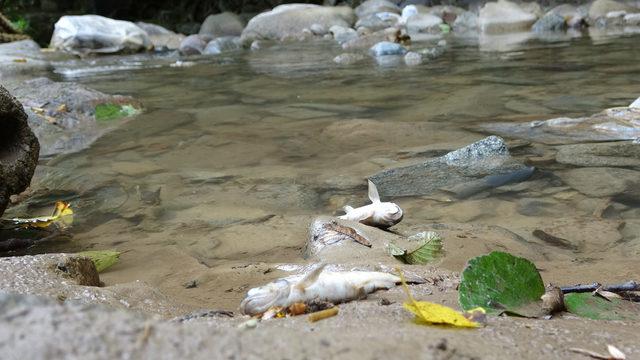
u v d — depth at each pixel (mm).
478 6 7125
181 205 1744
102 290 1177
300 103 2898
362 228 1457
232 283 1283
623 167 1852
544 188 1738
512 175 1824
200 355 628
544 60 3852
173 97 3260
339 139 2246
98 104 2838
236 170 1988
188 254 1456
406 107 2680
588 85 2934
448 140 2172
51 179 1992
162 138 2396
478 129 2283
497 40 5297
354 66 4125
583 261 1359
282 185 1843
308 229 1509
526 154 1988
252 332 687
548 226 1530
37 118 2668
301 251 1450
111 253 1453
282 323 875
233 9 8875
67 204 1738
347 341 704
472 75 3424
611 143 2045
